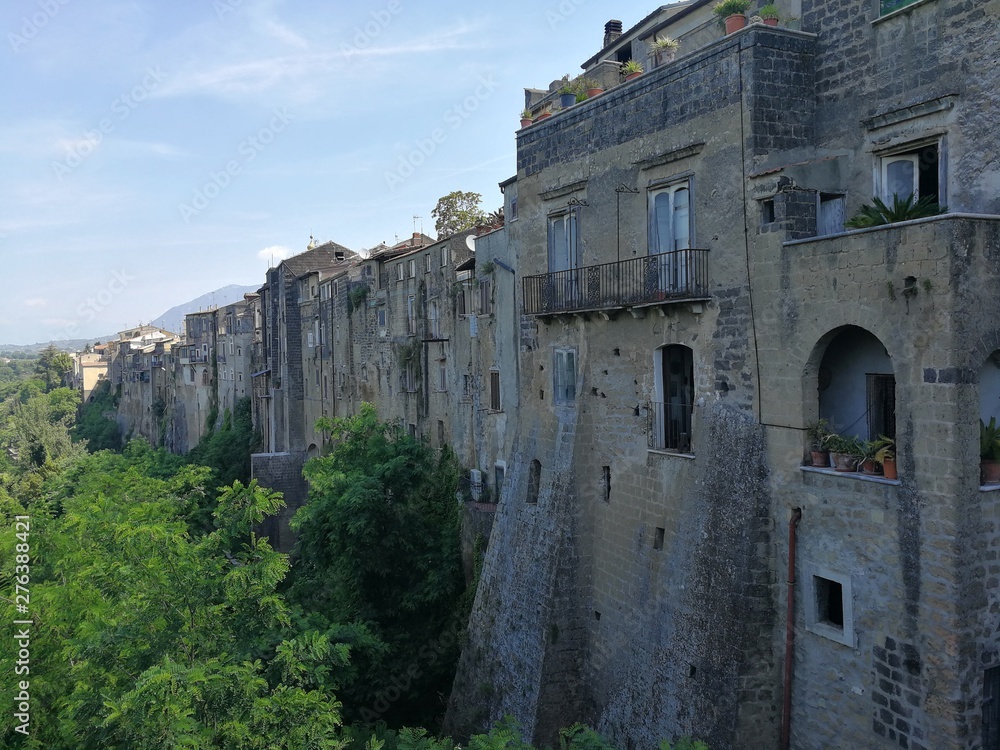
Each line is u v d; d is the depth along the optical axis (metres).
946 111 13.98
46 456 69.75
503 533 24.36
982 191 13.47
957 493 12.09
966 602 12.17
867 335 14.91
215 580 15.37
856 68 15.68
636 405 19.91
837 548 14.38
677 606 17.69
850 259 13.78
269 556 15.98
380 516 29.28
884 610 13.44
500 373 28.67
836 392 15.62
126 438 110.06
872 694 13.70
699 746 12.57
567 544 21.48
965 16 13.66
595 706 20.69
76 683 15.78
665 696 17.61
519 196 24.69
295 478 54.09
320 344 56.34
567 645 21.34
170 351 98.56
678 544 18.02
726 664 15.98
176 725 12.08
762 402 16.02
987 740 12.45
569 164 22.11
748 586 15.85
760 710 15.70
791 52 16.34
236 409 75.38
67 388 137.12
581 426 21.69
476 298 31.36
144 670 13.26
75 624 17.62
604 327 21.03
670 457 18.64
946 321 12.05
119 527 16.59
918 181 14.81
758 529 15.91
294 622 21.02
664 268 18.44
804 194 15.44
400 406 41.59
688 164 17.88
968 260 12.08
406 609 28.58
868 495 13.72
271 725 13.64
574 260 22.17
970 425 12.17
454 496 32.88
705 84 17.27
